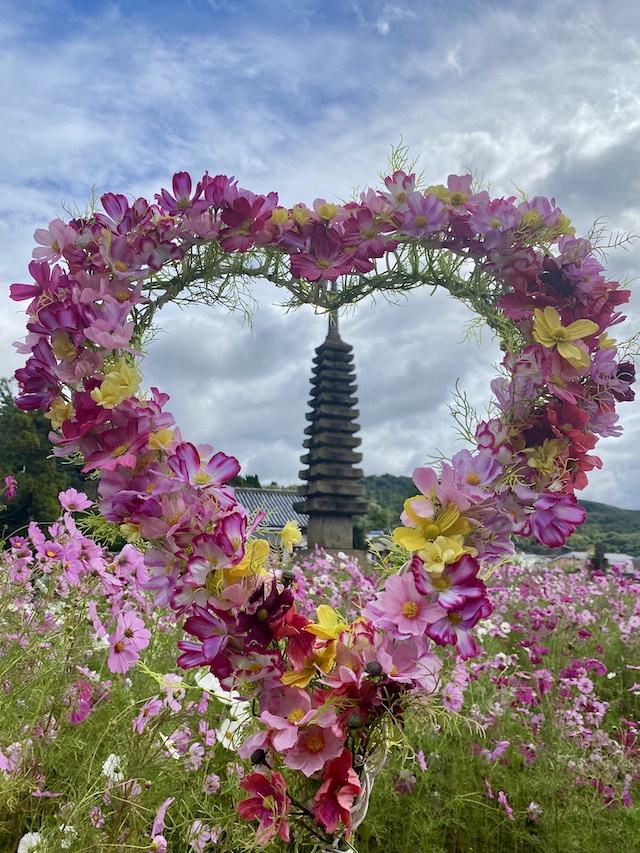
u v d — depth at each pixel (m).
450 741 2.37
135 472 1.26
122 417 1.27
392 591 1.18
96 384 1.33
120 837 1.38
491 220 1.55
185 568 1.18
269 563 1.30
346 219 1.60
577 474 1.46
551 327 1.41
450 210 1.59
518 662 3.87
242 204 1.47
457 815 1.94
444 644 1.13
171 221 1.50
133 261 1.46
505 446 1.37
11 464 9.89
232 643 1.15
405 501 1.20
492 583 5.46
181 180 1.49
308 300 1.72
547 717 2.76
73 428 1.29
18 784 1.40
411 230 1.58
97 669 2.25
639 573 5.96
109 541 1.44
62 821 1.37
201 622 1.13
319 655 1.17
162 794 1.62
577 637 4.06
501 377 1.46
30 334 1.36
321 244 1.58
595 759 2.24
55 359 1.35
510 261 1.57
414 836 1.87
